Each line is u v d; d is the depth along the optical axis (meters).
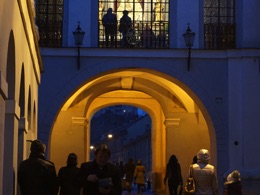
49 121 24.09
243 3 24.64
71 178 12.82
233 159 24.08
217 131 24.23
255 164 24.02
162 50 24.34
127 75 27.80
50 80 24.17
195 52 24.41
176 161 23.64
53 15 24.77
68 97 24.27
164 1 25.27
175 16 24.89
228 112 24.28
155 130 33.34
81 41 23.88
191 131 29.44
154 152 33.34
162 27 25.14
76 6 24.59
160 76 24.89
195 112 29.41
